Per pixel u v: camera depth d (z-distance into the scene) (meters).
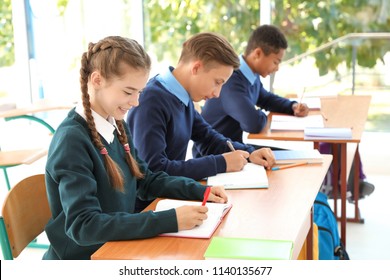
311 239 2.28
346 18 4.64
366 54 4.66
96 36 5.43
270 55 3.17
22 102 5.64
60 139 1.62
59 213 1.71
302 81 4.82
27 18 5.54
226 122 3.19
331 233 2.62
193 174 2.10
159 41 5.27
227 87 3.10
